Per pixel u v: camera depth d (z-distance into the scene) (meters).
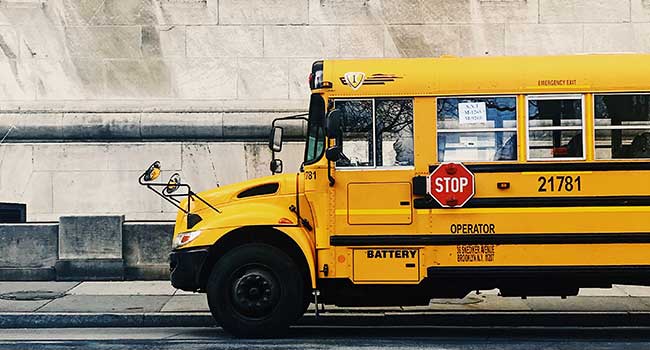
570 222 8.57
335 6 14.54
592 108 8.62
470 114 8.72
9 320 9.86
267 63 14.53
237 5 14.56
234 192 9.21
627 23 14.41
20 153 14.32
